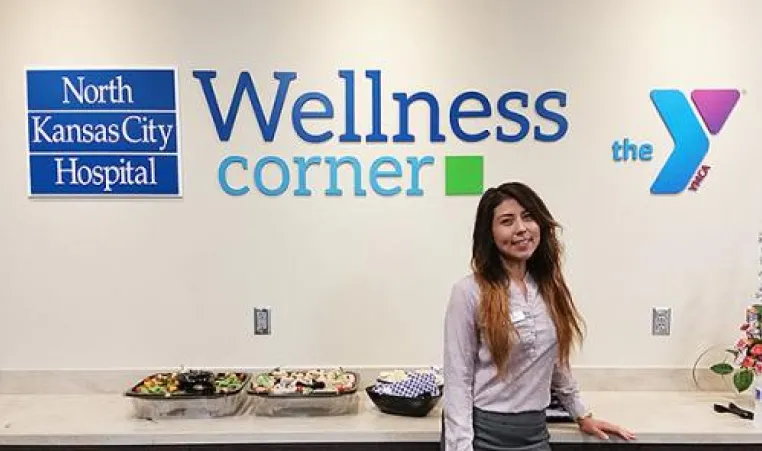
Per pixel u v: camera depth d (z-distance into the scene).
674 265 2.37
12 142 2.36
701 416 2.11
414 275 2.39
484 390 1.74
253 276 2.39
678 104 2.35
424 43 2.36
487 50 2.36
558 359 1.83
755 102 2.36
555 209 2.37
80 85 2.35
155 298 2.38
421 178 2.38
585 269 2.38
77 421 2.10
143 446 2.00
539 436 1.77
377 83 2.36
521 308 1.73
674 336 2.38
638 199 2.37
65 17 2.34
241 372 2.39
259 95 2.36
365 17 2.36
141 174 2.36
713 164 2.36
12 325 2.37
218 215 2.38
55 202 2.36
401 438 1.98
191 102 2.36
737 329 2.37
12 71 2.35
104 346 2.39
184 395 2.08
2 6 2.34
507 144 2.36
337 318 2.40
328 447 2.00
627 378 2.38
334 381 2.18
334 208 2.38
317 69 2.36
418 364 2.40
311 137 2.37
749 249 2.36
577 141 2.36
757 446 1.98
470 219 2.38
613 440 1.95
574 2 2.35
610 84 2.36
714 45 2.35
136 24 2.34
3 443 1.98
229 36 2.35
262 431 1.99
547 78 2.36
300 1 2.35
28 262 2.37
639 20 2.35
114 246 2.37
